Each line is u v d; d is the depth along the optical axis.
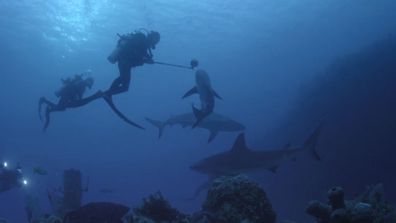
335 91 27.70
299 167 25.59
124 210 5.28
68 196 11.41
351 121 24.88
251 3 41.81
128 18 39.75
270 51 58.81
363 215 5.07
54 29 40.22
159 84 74.38
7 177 10.61
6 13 35.72
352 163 23.38
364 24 59.22
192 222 5.55
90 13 37.44
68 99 9.23
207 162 8.45
